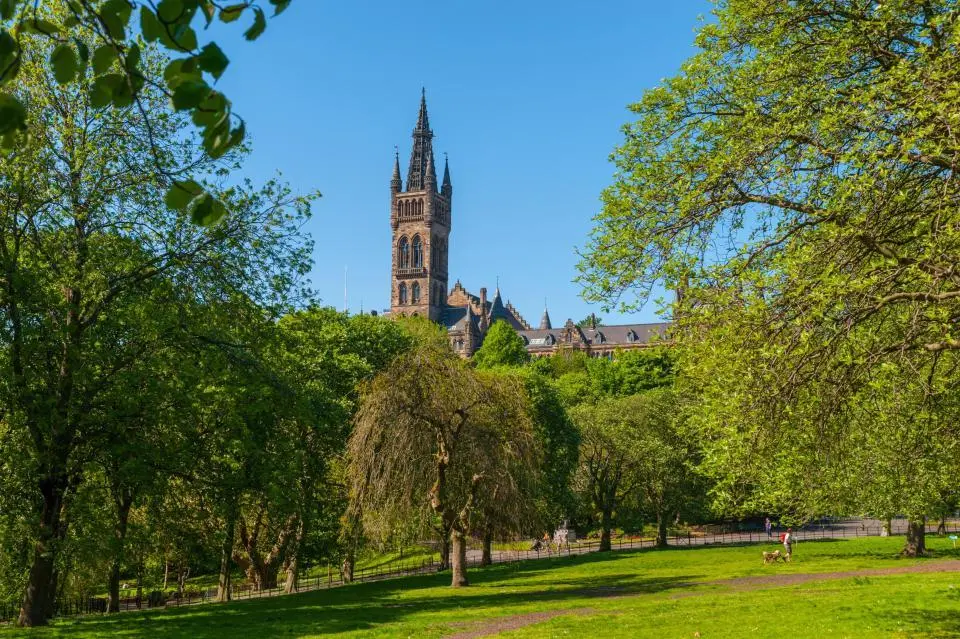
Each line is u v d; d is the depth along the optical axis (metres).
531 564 56.84
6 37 5.63
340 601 36.69
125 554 28.86
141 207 29.08
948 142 15.28
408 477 37.94
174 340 29.14
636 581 42.09
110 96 6.04
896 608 25.84
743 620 25.56
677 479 65.31
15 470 26.50
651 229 20.56
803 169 18.42
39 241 28.11
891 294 15.73
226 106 5.87
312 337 38.25
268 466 31.67
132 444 27.98
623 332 191.25
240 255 30.19
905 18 19.19
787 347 16.20
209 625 28.22
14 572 30.45
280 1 5.76
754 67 20.52
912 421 19.95
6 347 26.95
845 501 38.34
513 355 142.12
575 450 61.44
